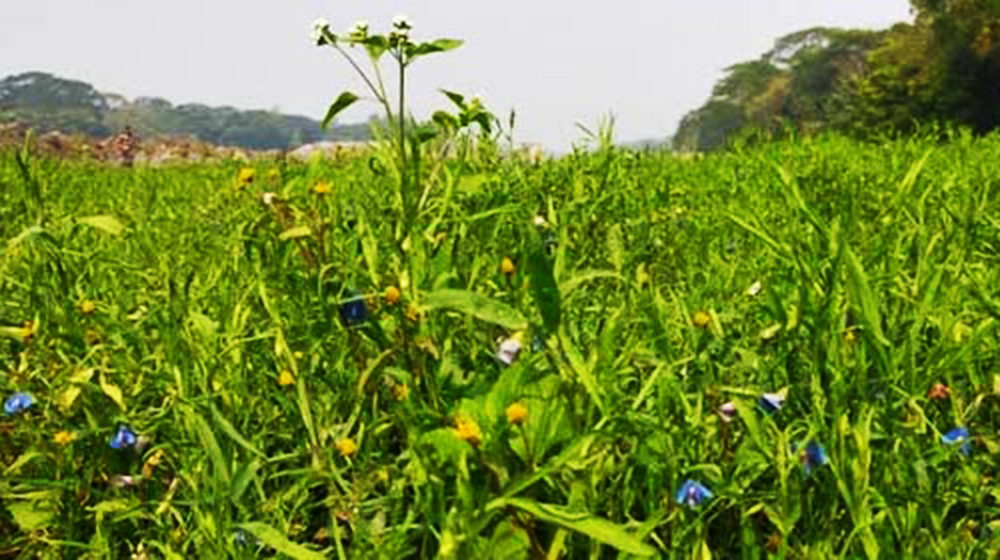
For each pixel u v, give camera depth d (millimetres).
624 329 2572
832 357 2150
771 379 2336
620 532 1614
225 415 2510
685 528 1912
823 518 1954
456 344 2588
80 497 2400
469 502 1677
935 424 2316
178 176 10750
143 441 2498
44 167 7586
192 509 2162
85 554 2232
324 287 2660
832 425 2008
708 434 2145
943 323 2352
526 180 4375
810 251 2365
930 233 3408
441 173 3227
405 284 2441
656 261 3891
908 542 1849
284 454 2371
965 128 8234
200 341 2803
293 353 2604
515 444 1827
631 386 2418
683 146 8898
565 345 1877
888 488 1887
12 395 2678
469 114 2857
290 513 2234
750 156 7539
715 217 4617
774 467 2051
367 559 1842
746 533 1954
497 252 3225
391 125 2691
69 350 2873
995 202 4355
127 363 2758
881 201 4594
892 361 2156
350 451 2133
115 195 7902
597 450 1941
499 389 1811
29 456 2428
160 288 3486
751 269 3371
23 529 2338
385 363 2439
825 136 9148
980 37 52438
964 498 2037
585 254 3516
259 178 3240
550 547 1784
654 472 2002
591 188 4426
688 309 2762
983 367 2535
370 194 3697
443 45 2623
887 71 57094
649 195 5102
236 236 3189
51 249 3250
